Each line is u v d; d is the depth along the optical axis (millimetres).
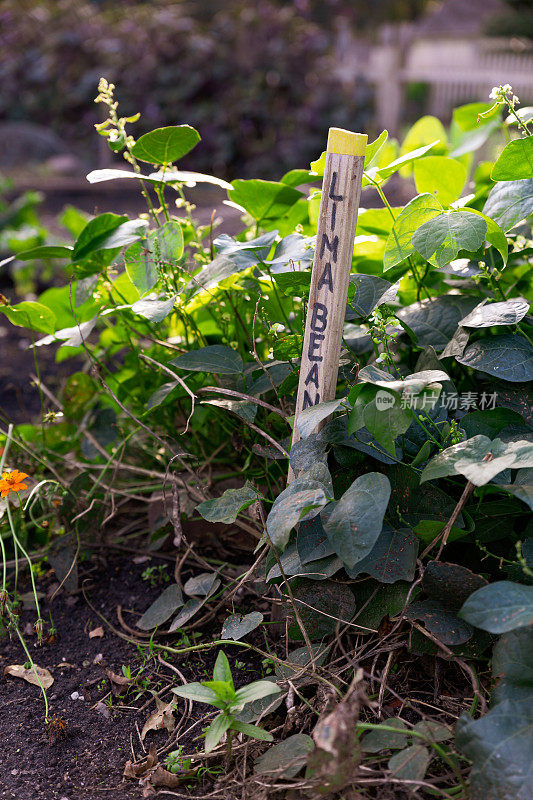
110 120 1748
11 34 9828
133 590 1873
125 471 2230
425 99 10008
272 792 1229
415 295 1959
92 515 1963
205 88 8656
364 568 1349
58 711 1528
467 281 1827
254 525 1802
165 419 2092
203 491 1694
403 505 1445
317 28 9781
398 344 1746
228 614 1706
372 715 1355
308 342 1455
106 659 1662
